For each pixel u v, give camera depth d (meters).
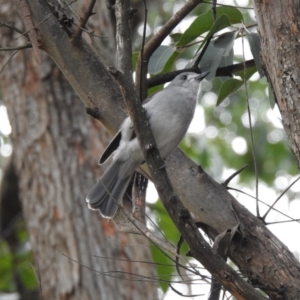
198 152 16.94
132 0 17.48
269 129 17.03
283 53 6.48
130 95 6.05
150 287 11.86
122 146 8.11
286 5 6.55
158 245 6.70
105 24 12.91
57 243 11.71
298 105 6.33
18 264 16.11
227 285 5.99
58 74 12.49
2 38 12.53
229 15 8.77
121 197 8.28
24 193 12.23
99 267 11.51
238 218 6.99
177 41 9.63
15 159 12.50
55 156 12.10
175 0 17.75
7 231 16.52
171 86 9.34
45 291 11.66
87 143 12.20
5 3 12.55
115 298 11.35
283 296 6.60
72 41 7.65
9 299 15.29
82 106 12.44
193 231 5.93
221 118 17.48
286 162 16.83
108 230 11.77
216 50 8.71
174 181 7.28
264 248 6.79
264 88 17.16
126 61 6.21
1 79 12.74
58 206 11.85
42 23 7.75
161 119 8.37
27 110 12.38
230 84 9.15
